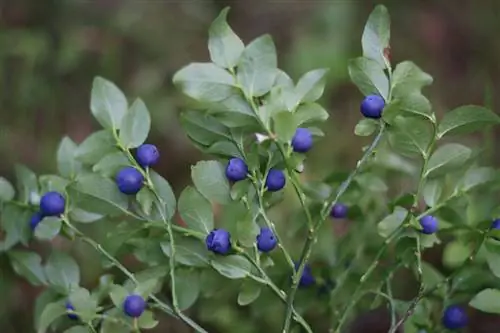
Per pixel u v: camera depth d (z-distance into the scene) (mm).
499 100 909
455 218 548
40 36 921
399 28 983
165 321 657
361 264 576
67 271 556
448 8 996
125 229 534
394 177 636
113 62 918
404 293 647
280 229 655
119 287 520
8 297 694
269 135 514
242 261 524
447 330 560
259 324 609
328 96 854
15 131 872
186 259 536
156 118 851
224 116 518
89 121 903
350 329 666
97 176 529
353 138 810
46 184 560
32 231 562
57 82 910
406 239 541
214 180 525
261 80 518
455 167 532
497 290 526
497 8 988
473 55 963
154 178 532
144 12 947
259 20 982
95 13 946
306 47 885
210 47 520
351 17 935
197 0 973
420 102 515
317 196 561
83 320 520
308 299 573
